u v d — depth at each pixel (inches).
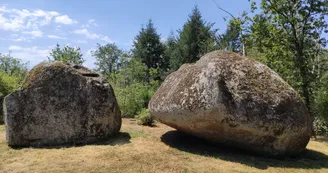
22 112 256.8
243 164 218.2
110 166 201.0
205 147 262.2
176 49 1250.0
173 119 250.5
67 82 269.9
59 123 262.1
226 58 243.9
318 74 455.5
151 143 269.7
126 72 668.1
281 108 228.8
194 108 227.3
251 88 229.8
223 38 996.6
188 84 242.8
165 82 302.0
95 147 249.0
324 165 232.1
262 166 215.5
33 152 235.5
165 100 260.7
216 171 199.6
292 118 229.3
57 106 262.5
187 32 1231.5
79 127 265.4
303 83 429.1
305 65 430.9
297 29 445.4
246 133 226.2
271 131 224.1
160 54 1362.0
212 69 229.6
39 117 259.1
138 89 536.7
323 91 432.5
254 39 490.0
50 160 212.7
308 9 423.8
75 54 610.5
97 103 271.4
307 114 245.6
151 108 288.5
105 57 1402.6
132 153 232.1
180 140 283.1
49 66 271.1
